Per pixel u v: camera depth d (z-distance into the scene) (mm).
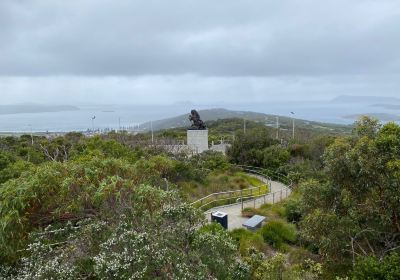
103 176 6836
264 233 11406
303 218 9461
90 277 5406
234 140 30500
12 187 6062
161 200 6309
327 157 8758
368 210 8148
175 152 26312
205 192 18047
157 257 5062
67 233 6027
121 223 5602
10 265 5703
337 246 8141
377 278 6832
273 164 26281
